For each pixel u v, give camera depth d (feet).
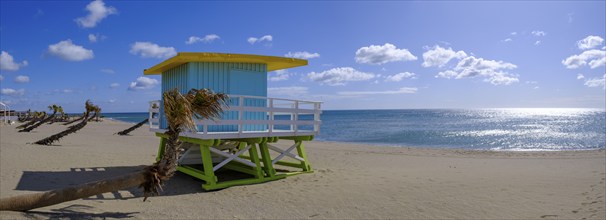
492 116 390.42
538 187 32.58
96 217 20.99
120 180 21.42
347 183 33.12
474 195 28.86
